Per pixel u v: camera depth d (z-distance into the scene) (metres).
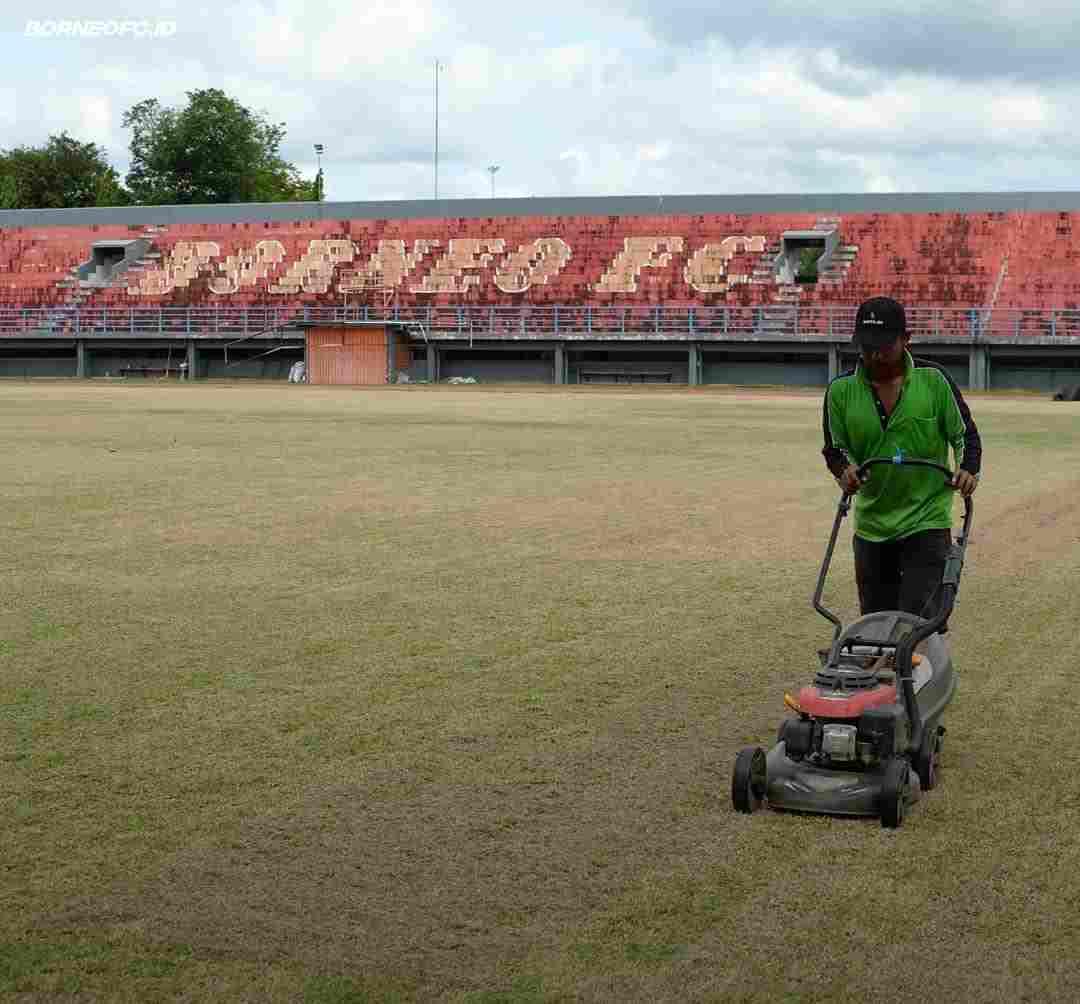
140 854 5.06
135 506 15.21
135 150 95.75
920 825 5.43
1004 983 4.09
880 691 5.57
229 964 4.20
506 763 6.20
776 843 5.21
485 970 4.16
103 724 6.74
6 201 99.56
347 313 67.38
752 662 8.18
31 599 9.86
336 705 7.13
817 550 12.46
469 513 14.86
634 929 4.45
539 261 66.88
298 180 107.19
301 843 5.19
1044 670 8.07
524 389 57.88
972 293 61.12
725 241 65.19
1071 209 62.16
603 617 9.45
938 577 6.53
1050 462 22.03
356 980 4.09
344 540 12.80
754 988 4.05
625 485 17.84
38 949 4.29
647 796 5.76
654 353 63.34
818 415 36.75
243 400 44.41
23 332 68.62
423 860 5.03
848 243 63.69
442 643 8.59
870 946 4.33
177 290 70.44
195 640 8.60
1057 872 4.94
